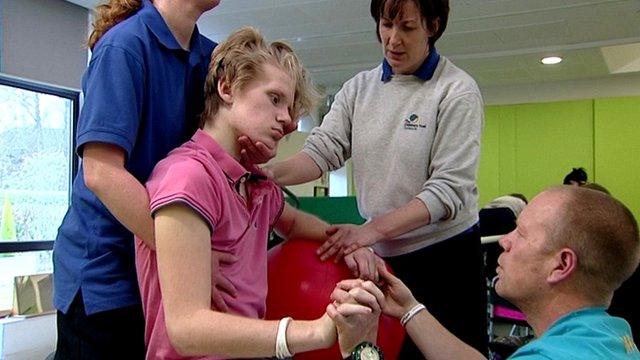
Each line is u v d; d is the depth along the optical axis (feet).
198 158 3.16
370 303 3.05
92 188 3.25
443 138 5.11
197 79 3.96
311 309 4.00
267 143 3.34
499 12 14.35
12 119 13.93
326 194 18.11
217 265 3.19
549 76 21.18
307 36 16.43
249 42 3.49
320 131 5.80
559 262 3.56
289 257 4.27
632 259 3.46
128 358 3.81
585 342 3.16
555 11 14.33
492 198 22.25
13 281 12.30
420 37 5.14
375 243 4.73
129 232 3.73
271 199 3.95
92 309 3.68
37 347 11.76
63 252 3.88
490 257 10.20
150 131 3.68
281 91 3.34
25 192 14.25
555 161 21.39
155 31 3.68
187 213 2.90
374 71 5.84
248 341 2.80
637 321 8.33
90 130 3.25
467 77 5.30
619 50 18.84
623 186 20.43
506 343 10.22
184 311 2.82
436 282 5.39
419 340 4.46
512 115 22.13
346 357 3.35
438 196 4.84
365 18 14.92
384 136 5.44
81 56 14.58
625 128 20.49
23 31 13.26
